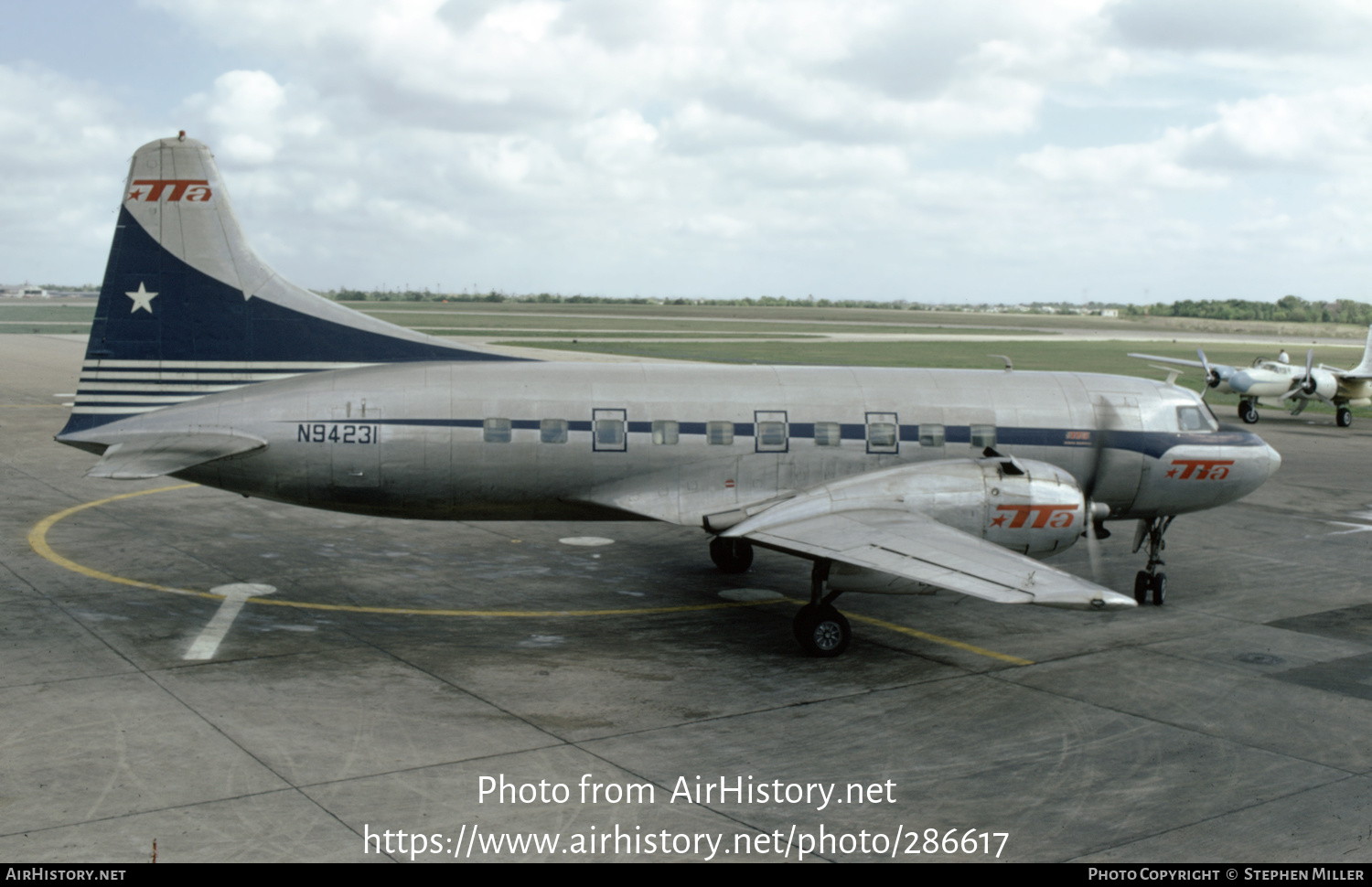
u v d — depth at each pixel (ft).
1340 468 107.34
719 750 34.96
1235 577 63.00
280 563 60.39
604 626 49.83
